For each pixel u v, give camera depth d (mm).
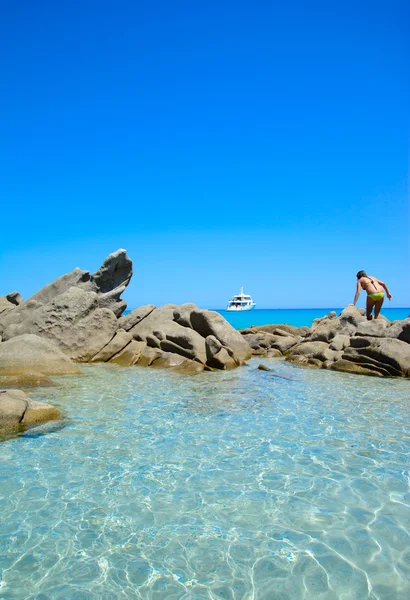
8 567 4527
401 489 6277
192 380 14727
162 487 6312
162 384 13938
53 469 6895
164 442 8203
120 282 23266
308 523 5398
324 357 18125
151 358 18234
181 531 5215
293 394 12516
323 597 4160
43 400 11461
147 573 4473
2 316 22062
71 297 19484
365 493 6152
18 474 6699
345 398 12023
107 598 4102
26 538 5027
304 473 6809
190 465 7109
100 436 8516
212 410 10602
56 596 4121
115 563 4621
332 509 5723
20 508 5676
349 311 21906
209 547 4910
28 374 13703
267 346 24641
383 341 16453
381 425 9367
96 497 5996
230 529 5258
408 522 5422
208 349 17641
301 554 4801
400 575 4477
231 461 7285
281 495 6094
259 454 7609
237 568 4562
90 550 4828
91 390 12844
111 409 10609
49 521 5379
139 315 22438
